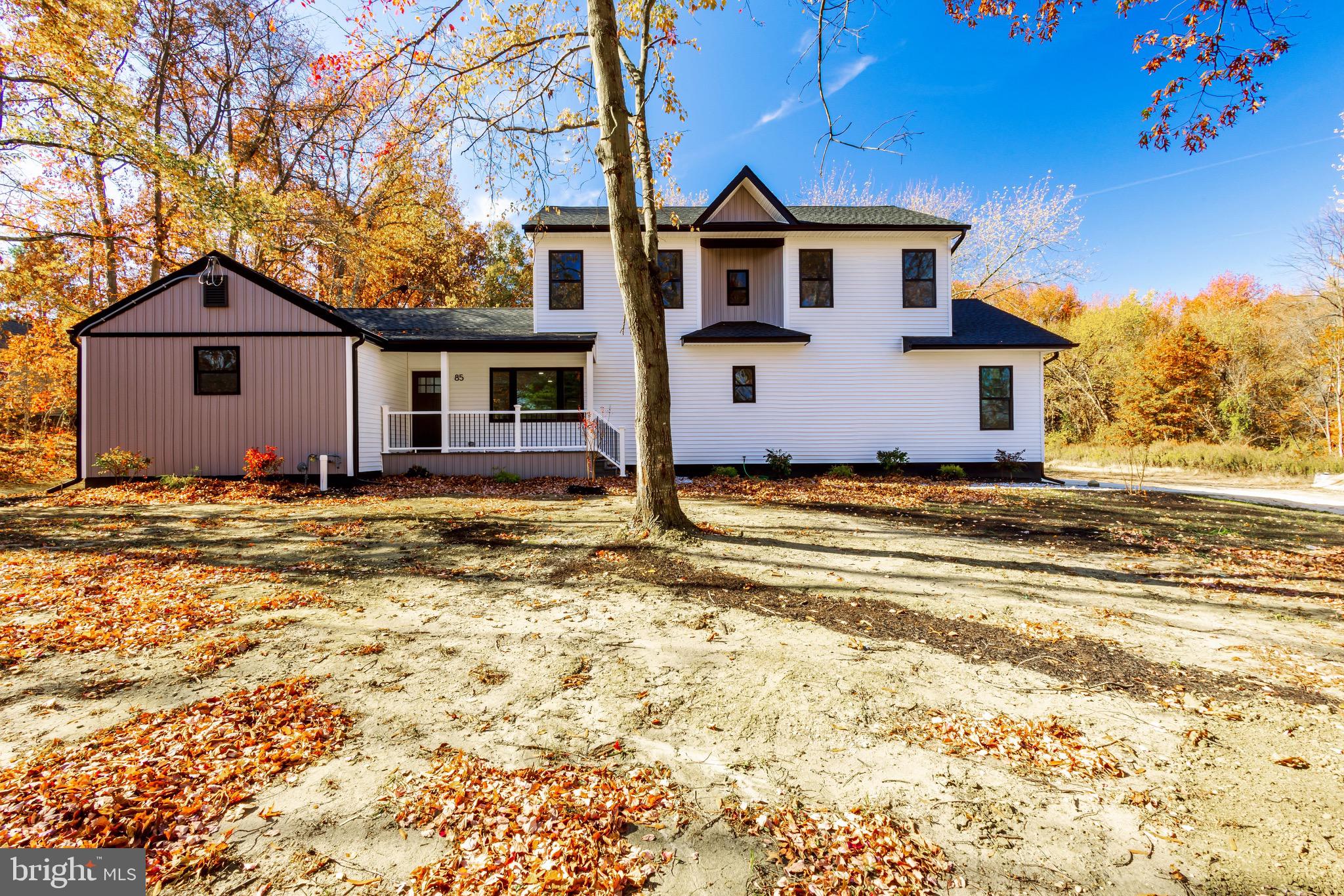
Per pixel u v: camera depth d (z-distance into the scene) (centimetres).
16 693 331
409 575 573
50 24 1198
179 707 319
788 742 293
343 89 801
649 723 310
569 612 474
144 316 1234
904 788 257
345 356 1273
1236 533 801
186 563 611
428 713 317
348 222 1891
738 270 1636
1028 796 251
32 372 1803
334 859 213
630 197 706
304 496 1095
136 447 1230
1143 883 202
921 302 1569
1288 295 2447
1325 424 2131
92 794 242
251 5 1766
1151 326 2845
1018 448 1557
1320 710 321
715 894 198
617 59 700
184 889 198
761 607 484
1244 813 239
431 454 1393
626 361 1548
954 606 489
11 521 834
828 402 1563
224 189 1281
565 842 221
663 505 727
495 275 2934
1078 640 421
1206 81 579
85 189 1717
